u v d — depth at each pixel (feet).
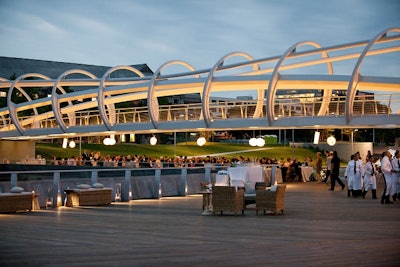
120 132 128.67
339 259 30.89
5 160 162.20
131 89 127.24
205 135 268.82
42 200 64.80
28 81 157.99
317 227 45.55
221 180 69.15
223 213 57.98
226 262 30.09
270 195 55.26
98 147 234.17
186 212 59.21
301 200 74.28
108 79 138.21
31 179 82.28
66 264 29.63
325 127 99.60
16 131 158.51
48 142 258.98
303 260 30.63
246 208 58.65
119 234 41.42
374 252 33.19
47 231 43.19
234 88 117.08
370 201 72.69
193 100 384.47
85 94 136.77
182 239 38.86
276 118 100.63
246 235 40.86
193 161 124.16
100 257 31.71
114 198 73.26
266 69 129.59
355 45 99.30
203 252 33.37
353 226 46.14
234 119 105.50
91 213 58.08
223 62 111.34
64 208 63.82
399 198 75.36
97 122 135.03
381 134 267.80
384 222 48.98
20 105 157.07
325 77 98.43
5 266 29.22
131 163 119.34
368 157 77.92
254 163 102.68
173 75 116.67
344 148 203.72
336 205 66.59
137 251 33.76
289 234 41.32
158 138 299.99
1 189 61.77
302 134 295.89
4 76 354.13
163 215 56.03
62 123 138.92
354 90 92.53
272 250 34.06
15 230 43.80
